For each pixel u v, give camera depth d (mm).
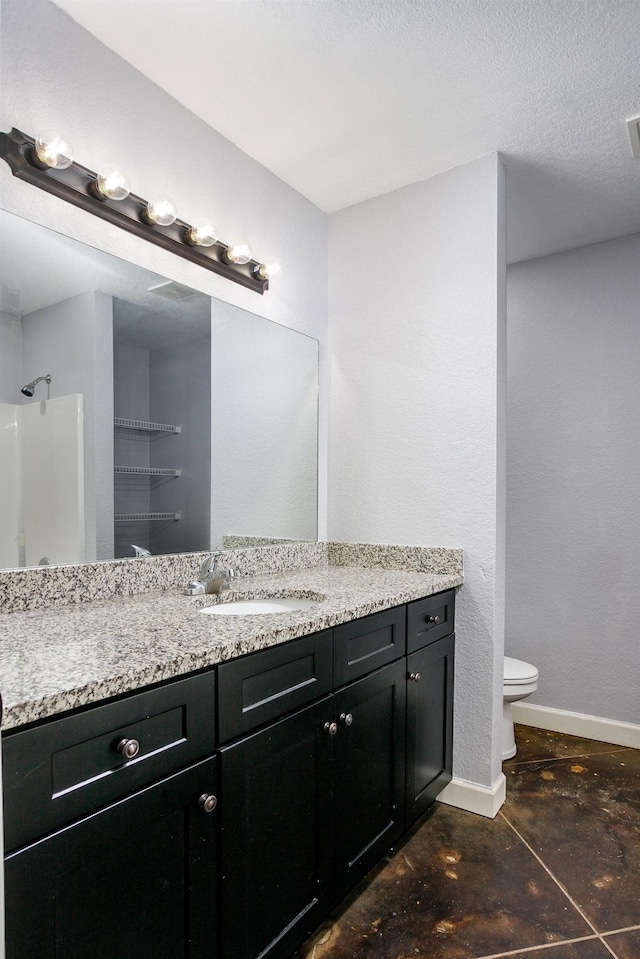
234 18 1479
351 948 1435
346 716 1461
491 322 2096
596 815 2045
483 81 1709
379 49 1588
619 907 1575
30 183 1400
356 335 2465
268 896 1216
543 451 2928
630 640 2684
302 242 2396
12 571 1372
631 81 1689
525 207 2449
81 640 1118
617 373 2744
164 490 1781
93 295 1569
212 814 1081
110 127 1599
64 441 1496
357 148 2059
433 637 1964
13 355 1381
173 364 1819
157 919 971
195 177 1875
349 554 2449
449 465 2188
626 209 2469
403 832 1775
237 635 1163
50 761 815
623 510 2719
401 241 2336
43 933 793
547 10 1447
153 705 971
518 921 1523
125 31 1531
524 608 2957
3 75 1350
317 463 2482
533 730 2854
